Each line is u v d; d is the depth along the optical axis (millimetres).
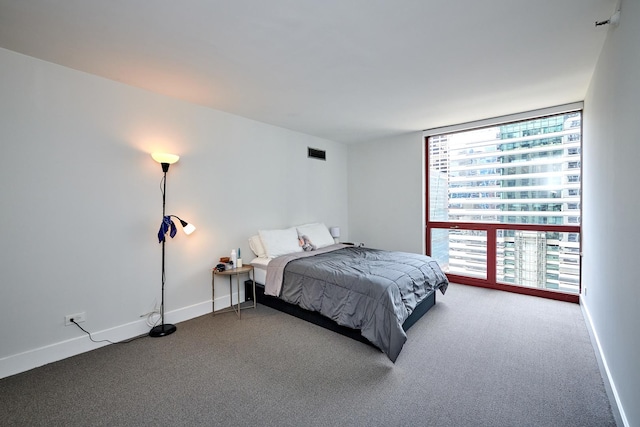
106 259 2543
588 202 2861
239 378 2027
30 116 2156
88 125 2432
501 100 3152
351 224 5402
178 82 2617
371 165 5094
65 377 2051
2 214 2059
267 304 3486
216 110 3371
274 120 3830
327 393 1861
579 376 2010
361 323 2451
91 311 2463
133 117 2697
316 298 2830
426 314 3137
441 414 1667
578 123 3396
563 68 2414
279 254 3600
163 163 2723
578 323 2871
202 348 2463
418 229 4570
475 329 2768
